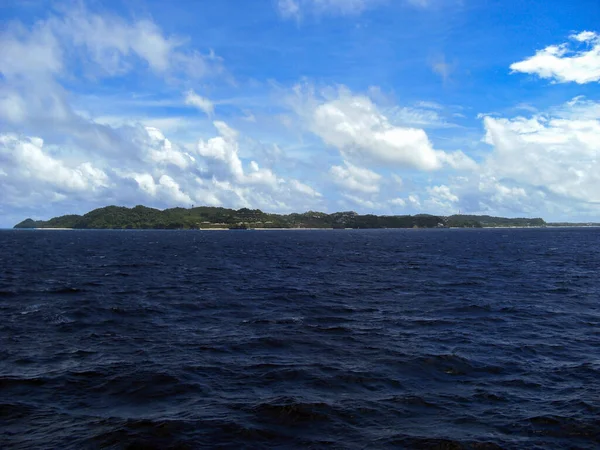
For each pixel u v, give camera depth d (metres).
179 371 16.30
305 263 68.62
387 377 15.89
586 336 21.89
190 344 20.27
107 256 80.94
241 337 21.64
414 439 11.20
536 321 25.38
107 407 13.10
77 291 35.94
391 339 21.31
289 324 24.69
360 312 28.30
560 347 19.86
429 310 28.89
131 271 53.72
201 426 11.79
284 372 16.34
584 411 12.88
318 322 25.23
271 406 13.16
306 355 18.61
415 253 92.62
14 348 19.17
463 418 12.48
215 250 104.31
